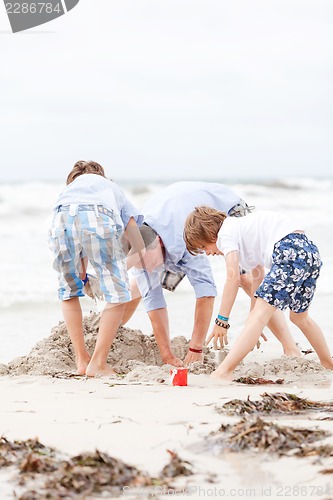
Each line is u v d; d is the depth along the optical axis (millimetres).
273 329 6633
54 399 4574
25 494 2975
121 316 5773
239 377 5547
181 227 6102
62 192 5887
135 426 3879
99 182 5906
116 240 5762
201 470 3219
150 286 6211
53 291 10703
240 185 32344
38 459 3250
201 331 6258
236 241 5695
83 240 5680
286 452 3408
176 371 5109
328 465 3250
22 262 13445
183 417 4055
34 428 3867
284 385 5258
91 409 4281
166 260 6160
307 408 4227
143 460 3354
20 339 7758
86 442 3613
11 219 21609
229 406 4230
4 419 4055
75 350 5910
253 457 3367
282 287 5570
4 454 3424
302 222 20531
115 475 3141
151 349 6449
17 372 5879
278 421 3912
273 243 5668
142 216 6031
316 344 5945
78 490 3020
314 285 5777
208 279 6238
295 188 32312
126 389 4910
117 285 5742
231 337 7445
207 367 5930
